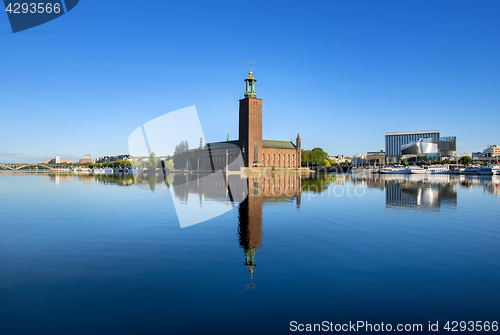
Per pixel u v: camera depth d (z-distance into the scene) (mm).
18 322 10109
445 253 16625
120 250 17375
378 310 10836
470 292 12102
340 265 14867
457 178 106625
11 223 24984
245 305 11156
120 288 12484
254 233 21062
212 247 17859
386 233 21062
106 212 30328
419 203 36656
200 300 11508
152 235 20703
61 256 16391
